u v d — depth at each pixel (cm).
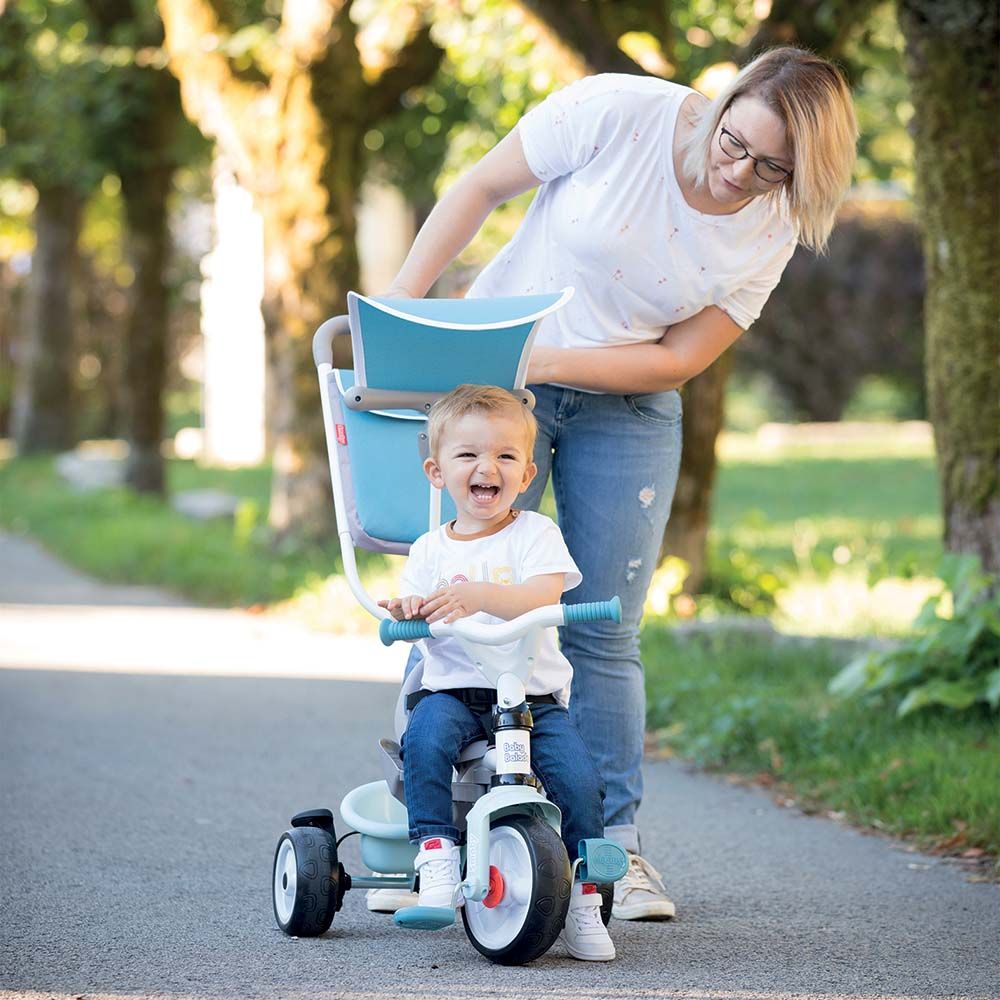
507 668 1006
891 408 10175
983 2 1803
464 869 1038
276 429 3450
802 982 988
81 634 2700
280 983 961
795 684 2098
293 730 1908
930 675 1833
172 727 1908
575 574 1041
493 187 1140
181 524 4194
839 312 9244
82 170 4728
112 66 4384
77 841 1359
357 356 1062
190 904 1162
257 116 3331
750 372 9544
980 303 1861
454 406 1038
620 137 1088
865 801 1541
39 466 6531
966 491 1883
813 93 1016
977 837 1384
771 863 1348
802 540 3853
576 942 1028
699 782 1700
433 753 1014
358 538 1083
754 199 1092
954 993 970
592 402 1159
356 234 3400
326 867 1064
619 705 1184
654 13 2786
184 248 7875
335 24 3275
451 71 3662
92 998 924
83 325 9581
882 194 8962
